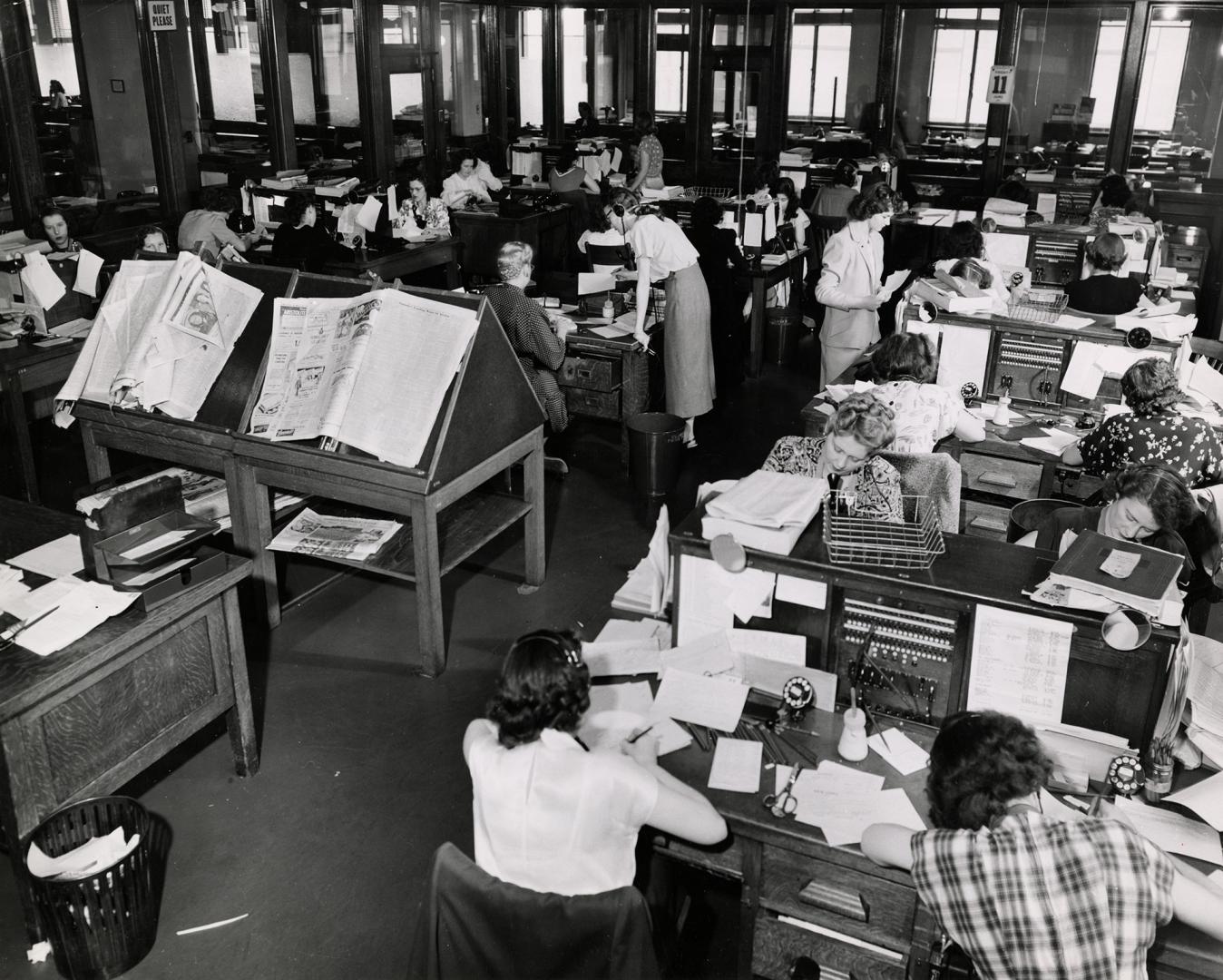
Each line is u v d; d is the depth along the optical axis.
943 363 5.21
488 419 4.22
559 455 6.61
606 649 3.05
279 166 12.44
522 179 14.23
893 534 2.75
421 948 2.19
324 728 3.90
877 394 4.27
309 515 4.61
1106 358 4.86
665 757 2.63
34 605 2.96
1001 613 2.50
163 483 3.22
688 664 2.88
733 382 8.04
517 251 5.48
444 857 2.14
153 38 9.77
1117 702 2.49
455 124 15.46
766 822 2.39
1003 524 4.78
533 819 2.06
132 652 2.99
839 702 2.81
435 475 3.92
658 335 6.44
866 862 2.30
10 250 6.04
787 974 2.56
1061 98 14.34
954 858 1.84
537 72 16.20
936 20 14.59
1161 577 2.43
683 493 6.05
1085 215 7.92
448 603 4.79
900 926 2.37
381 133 12.91
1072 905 1.76
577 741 2.14
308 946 2.91
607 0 14.36
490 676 4.23
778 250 8.53
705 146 14.53
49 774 2.80
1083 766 2.50
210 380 4.34
